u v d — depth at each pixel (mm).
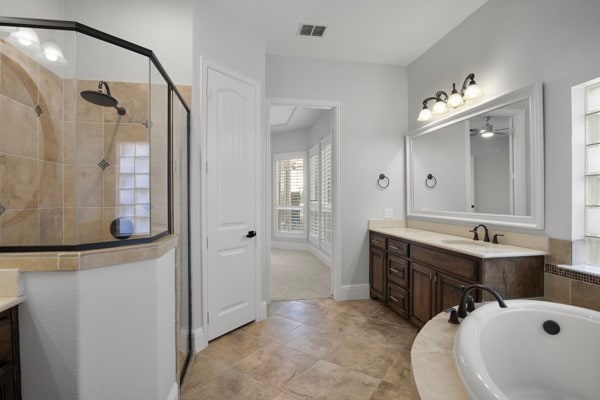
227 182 2580
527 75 2090
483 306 1448
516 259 1914
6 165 1765
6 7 1920
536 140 1990
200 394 1782
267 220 3189
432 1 2457
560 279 1832
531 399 1333
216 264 2480
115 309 1314
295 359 2162
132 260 1364
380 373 1991
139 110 1888
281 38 2994
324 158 5328
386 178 3568
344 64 3479
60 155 1884
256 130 2846
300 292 3689
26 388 1174
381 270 3207
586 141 1813
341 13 2609
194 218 2297
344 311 3088
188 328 2242
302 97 3369
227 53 2578
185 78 2273
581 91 1808
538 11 2000
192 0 2281
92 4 2236
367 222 3520
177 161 2037
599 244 1771
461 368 1003
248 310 2768
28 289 1169
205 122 2385
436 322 1453
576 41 1765
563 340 1379
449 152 2898
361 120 3520
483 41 2488
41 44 1680
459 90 2783
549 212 1937
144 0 2264
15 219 1773
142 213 1827
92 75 1897
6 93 1759
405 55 3369
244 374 1982
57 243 1379
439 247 2301
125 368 1353
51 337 1188
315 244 5867
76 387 1207
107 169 1867
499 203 2328
